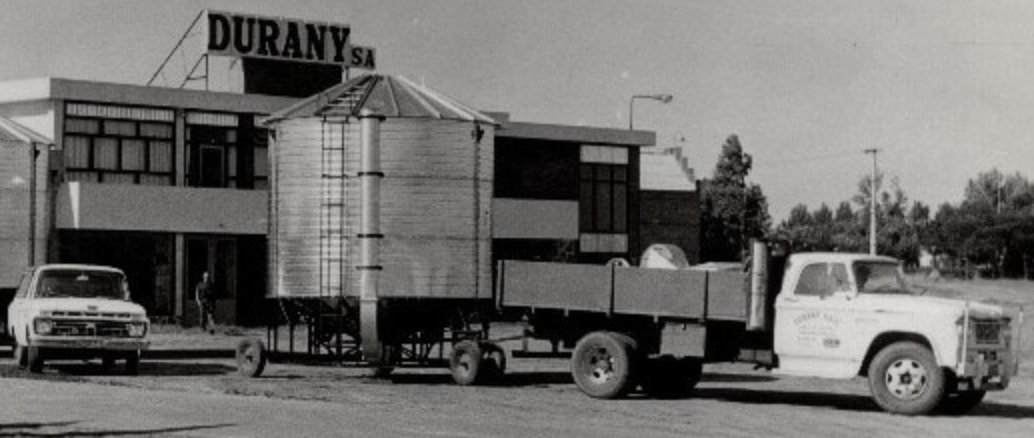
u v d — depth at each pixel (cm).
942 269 10331
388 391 2319
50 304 2642
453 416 1866
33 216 3331
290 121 2592
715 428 1780
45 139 3422
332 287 2550
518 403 2106
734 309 2123
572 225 5731
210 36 5025
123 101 4669
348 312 2567
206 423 1706
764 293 2103
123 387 2319
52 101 4572
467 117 2611
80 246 4628
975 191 11606
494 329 4716
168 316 4794
